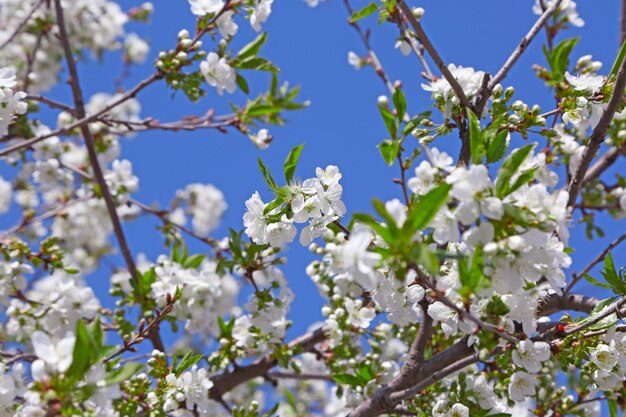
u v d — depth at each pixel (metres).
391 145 4.46
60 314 6.30
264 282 6.16
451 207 3.89
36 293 7.45
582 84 4.88
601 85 4.87
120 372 3.55
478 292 3.35
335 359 6.42
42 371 3.37
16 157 8.16
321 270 6.22
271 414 5.55
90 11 9.80
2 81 5.24
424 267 3.87
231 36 6.20
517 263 3.35
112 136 8.41
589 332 4.06
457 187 3.27
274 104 7.43
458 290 3.37
